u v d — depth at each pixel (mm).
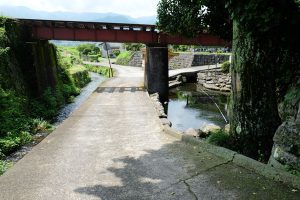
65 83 25516
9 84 15375
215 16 13422
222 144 7195
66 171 5781
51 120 16344
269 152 6652
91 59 60219
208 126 11844
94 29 22344
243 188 4703
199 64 40594
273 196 4387
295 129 5039
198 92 27922
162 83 22516
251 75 6637
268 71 6648
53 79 22344
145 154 6688
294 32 7242
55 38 21719
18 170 5879
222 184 4895
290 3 6789
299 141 4902
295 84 7492
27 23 20375
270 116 6715
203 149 6707
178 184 5008
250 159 5566
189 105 21766
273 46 6695
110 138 8375
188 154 6496
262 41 6543
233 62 6965
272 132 6707
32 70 19078
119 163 6168
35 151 7133
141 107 14555
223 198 4438
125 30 22688
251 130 6746
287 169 5004
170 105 21719
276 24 6363
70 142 7984
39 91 19094
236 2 6602
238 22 6660
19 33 19156
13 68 16656
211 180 5074
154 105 15305
